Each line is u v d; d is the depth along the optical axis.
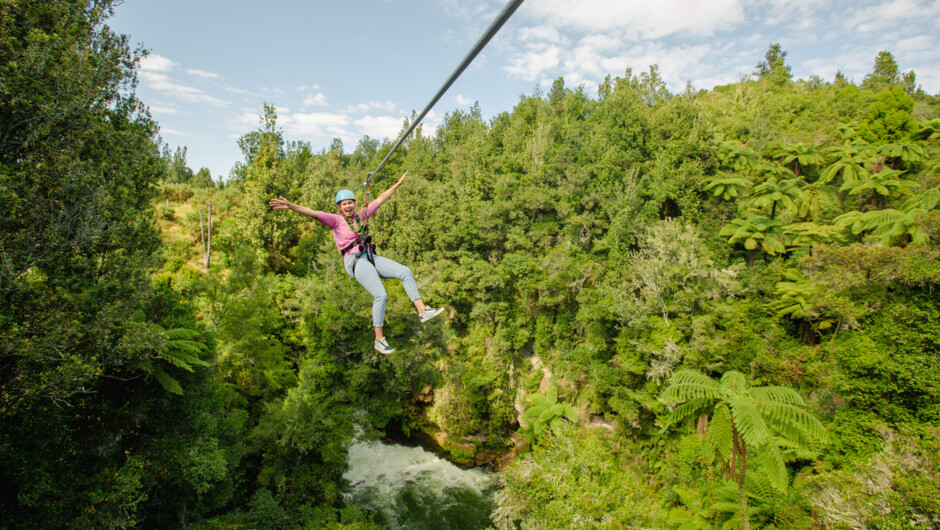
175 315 18.58
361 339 29.83
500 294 40.84
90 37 14.28
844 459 19.03
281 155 43.03
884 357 19.17
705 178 40.78
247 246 27.55
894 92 43.69
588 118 62.72
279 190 41.16
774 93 71.94
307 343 29.95
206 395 18.45
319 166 70.69
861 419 19.20
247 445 22.50
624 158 45.50
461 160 65.25
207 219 44.91
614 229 38.22
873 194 35.06
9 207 10.76
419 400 37.62
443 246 45.25
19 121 11.67
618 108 51.34
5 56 11.62
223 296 25.98
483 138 66.25
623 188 42.59
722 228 37.31
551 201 43.38
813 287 26.23
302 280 35.81
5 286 10.95
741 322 28.33
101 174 13.68
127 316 13.61
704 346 26.31
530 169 49.88
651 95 62.59
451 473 31.80
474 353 39.19
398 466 32.19
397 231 48.38
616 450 28.69
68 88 12.02
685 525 19.72
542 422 31.97
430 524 25.98
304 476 22.58
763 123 49.19
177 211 46.25
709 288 29.02
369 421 28.50
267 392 26.11
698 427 26.33
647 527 16.80
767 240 34.03
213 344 18.72
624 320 31.14
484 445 35.94
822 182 37.62
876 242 27.33
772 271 31.73
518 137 59.03
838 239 31.44
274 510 19.95
